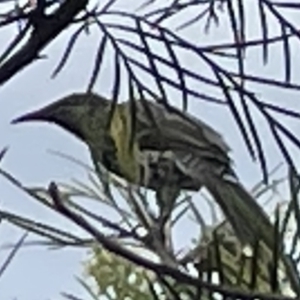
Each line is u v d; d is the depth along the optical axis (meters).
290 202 2.32
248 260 2.63
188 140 4.14
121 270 2.86
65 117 4.07
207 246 2.54
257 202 3.12
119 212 2.81
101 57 1.92
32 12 1.84
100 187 2.85
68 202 2.56
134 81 1.96
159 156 3.96
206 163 4.06
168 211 2.79
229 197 3.36
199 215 2.77
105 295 2.86
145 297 2.90
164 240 2.63
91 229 1.87
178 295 2.19
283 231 2.36
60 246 2.53
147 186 3.86
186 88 1.92
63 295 2.71
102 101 4.07
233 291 1.89
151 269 1.87
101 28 1.94
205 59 1.93
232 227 2.97
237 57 1.93
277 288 2.30
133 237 2.57
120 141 3.95
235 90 1.93
